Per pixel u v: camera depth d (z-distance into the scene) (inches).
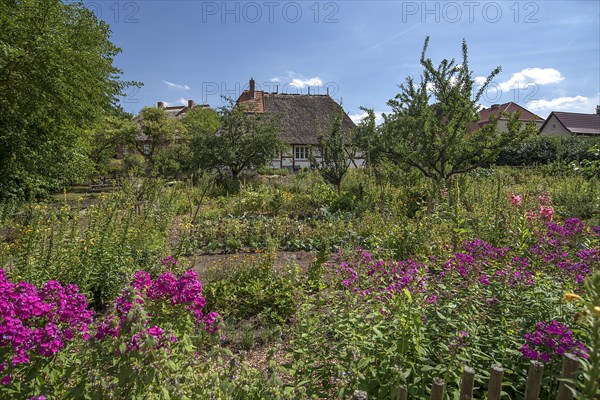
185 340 101.4
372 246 254.4
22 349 86.7
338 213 416.8
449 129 421.1
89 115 516.7
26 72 417.7
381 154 462.9
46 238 200.7
